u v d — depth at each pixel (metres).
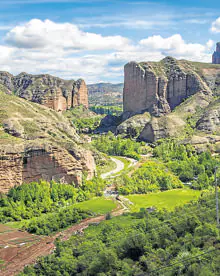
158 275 61.91
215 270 57.50
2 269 77.44
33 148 124.75
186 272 59.62
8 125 134.38
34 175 125.25
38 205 115.81
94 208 116.19
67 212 107.38
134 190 134.50
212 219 75.94
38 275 72.12
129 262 69.06
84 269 69.81
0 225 104.38
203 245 66.50
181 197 125.94
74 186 131.62
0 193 117.56
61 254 75.69
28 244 90.00
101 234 86.12
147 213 99.88
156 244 73.25
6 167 119.44
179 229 75.62
